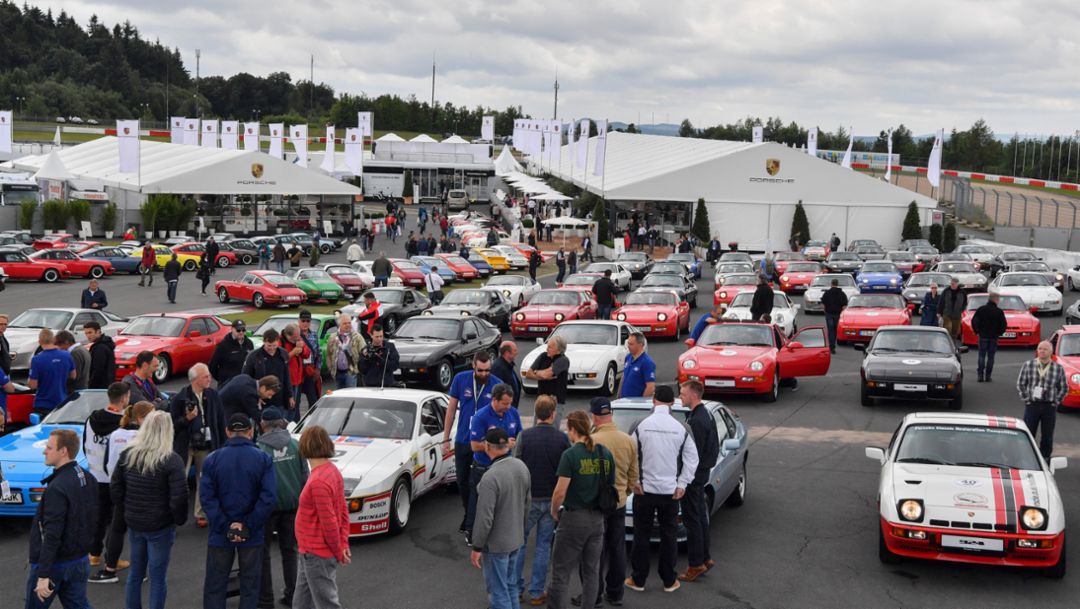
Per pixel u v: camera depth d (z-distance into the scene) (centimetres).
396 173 9662
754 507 1171
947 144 17312
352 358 1508
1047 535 885
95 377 1374
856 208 6719
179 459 786
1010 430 1034
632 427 1070
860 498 1209
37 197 6384
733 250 6216
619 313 2706
